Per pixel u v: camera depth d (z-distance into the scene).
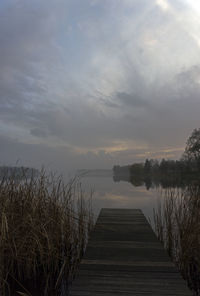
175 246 4.05
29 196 3.83
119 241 4.05
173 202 4.39
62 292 3.14
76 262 3.83
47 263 3.46
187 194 4.29
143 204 10.27
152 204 10.23
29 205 3.73
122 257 3.38
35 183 4.16
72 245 4.17
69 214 4.24
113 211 6.51
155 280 2.71
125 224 5.13
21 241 3.27
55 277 3.46
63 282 3.40
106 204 10.27
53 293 3.12
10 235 3.18
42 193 4.08
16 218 3.48
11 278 3.32
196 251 3.41
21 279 3.34
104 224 5.12
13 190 3.84
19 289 3.20
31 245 3.34
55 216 3.89
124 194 14.33
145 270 2.96
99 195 13.77
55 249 3.58
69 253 4.02
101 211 6.52
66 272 3.61
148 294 2.41
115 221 5.39
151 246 3.82
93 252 3.57
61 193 4.33
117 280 2.71
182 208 4.13
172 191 4.69
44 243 3.58
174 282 2.67
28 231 3.37
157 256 3.41
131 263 3.17
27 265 3.31
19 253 3.24
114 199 11.92
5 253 3.13
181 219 4.05
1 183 3.68
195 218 3.66
